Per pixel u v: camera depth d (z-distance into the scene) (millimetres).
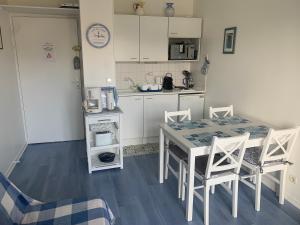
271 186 2758
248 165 2396
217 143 2023
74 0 3807
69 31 3957
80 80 4160
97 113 3041
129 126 3949
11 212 1662
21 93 3969
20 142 3789
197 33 4094
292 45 2428
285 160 2410
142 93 3902
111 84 3312
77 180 2994
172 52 4082
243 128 2611
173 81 4531
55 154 3762
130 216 2336
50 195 2686
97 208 1797
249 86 3078
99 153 3504
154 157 3643
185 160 2482
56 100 4148
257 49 2904
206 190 2166
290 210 2408
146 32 3832
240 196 2637
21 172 3197
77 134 4363
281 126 2621
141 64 4273
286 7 2469
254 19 2920
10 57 3578
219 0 3576
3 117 3045
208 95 4055
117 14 3699
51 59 3980
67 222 1647
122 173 3170
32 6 3398
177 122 2844
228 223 2232
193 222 2260
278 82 2627
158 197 2646
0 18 3223
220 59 3660
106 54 3217
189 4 4316
